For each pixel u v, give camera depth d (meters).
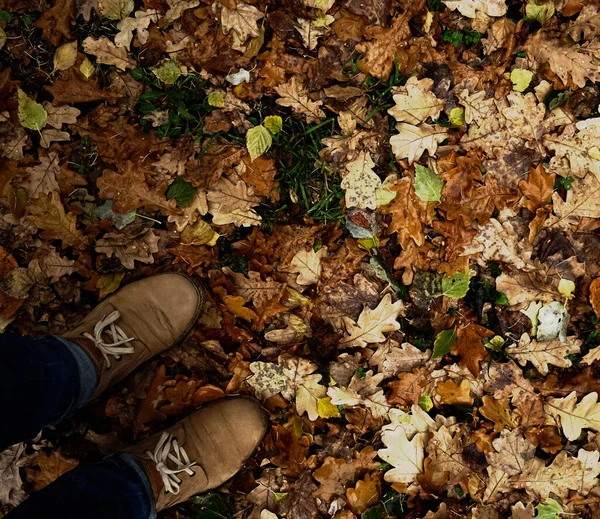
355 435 1.36
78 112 1.34
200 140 1.35
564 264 1.36
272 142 1.36
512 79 1.36
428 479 1.35
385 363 1.36
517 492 1.36
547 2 1.35
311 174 1.36
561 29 1.36
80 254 1.34
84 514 1.17
